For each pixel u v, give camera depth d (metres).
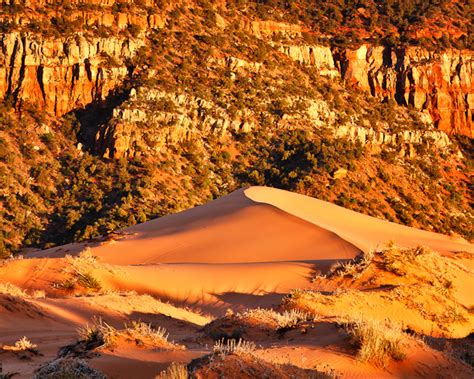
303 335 24.00
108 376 17.59
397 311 36.75
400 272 46.84
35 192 174.12
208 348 24.31
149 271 54.94
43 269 50.22
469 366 21.50
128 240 82.56
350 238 75.81
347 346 20.59
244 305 50.31
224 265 59.34
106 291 47.16
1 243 148.00
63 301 37.69
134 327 22.47
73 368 16.42
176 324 37.25
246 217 82.12
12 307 31.56
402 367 20.02
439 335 35.50
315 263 57.66
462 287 46.00
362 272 48.16
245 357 17.03
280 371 17.12
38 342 25.86
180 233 82.25
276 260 70.69
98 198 170.38
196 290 52.75
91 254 75.31
